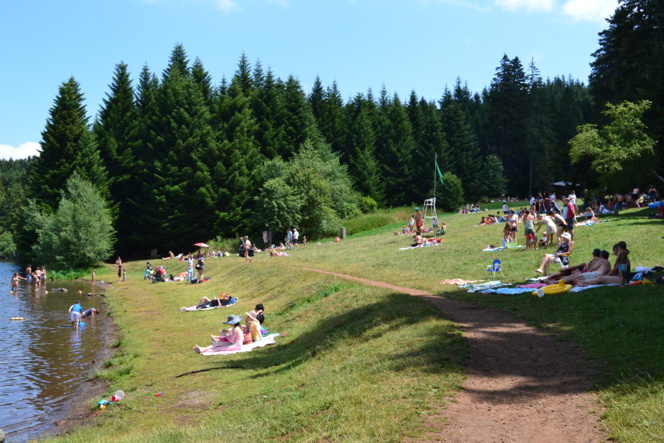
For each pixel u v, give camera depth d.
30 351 18.78
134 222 69.69
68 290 40.25
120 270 45.72
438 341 10.74
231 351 16.27
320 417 7.80
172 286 37.12
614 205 37.47
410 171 88.88
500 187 91.81
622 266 15.21
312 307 20.08
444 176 84.38
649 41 46.72
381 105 106.69
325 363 11.94
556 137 102.25
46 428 10.98
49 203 61.09
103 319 25.91
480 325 12.14
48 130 63.00
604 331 10.36
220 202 66.19
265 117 77.56
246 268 35.88
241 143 69.50
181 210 65.19
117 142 69.88
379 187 87.19
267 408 9.20
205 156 66.50
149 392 12.50
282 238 62.88
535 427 6.35
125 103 73.25
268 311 22.45
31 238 62.16
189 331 20.41
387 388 8.41
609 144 38.09
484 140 107.00
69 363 16.97
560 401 7.09
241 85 84.12
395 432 6.64
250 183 67.75
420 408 7.34
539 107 94.25
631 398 6.71
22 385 14.48
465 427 6.55
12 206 128.12
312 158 69.19
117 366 15.59
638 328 10.02
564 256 19.84
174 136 67.81
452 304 15.57
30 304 32.34
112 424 10.46
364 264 30.17
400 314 14.14
